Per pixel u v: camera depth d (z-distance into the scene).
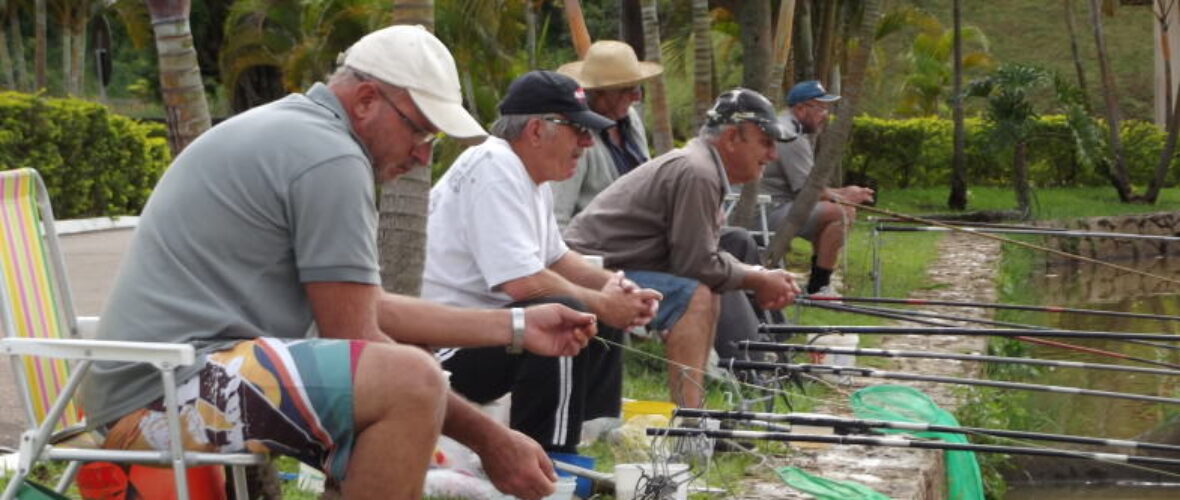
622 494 6.01
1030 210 28.14
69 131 21.97
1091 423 11.78
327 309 4.34
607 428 6.98
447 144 14.93
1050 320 17.05
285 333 4.36
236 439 4.14
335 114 4.52
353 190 4.36
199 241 4.31
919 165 32.81
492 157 6.46
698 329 7.51
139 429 4.21
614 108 9.45
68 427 4.61
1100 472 10.70
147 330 4.25
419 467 4.16
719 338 8.34
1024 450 6.31
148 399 4.20
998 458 10.60
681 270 7.62
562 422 6.05
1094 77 45.06
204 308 4.26
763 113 7.76
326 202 4.32
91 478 4.69
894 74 40.47
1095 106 43.94
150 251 4.36
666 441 6.73
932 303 9.84
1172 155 32.91
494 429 4.80
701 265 7.58
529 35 24.86
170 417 4.01
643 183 7.87
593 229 7.95
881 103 38.72
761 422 7.23
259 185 4.33
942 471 8.59
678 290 7.53
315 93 4.56
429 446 4.18
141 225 4.43
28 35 53.84
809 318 12.60
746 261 9.72
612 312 6.25
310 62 27.33
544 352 5.14
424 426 4.16
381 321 4.97
